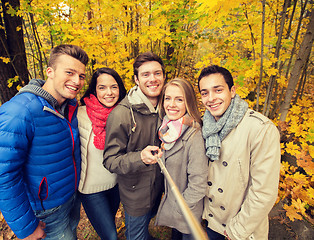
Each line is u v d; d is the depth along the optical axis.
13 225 1.09
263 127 1.00
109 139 1.23
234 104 1.06
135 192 1.38
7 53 3.22
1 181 1.00
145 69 1.17
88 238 2.07
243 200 1.19
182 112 1.16
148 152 1.08
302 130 2.23
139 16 3.56
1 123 0.97
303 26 3.00
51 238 1.42
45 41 4.78
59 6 2.94
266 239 1.27
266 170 1.00
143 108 1.22
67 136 1.26
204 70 1.05
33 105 1.05
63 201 1.35
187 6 2.94
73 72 1.12
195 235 0.36
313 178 2.12
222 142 1.11
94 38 2.57
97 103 1.45
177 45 3.08
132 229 1.53
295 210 1.92
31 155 1.13
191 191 1.20
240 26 2.36
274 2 2.47
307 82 6.14
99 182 1.51
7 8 3.04
